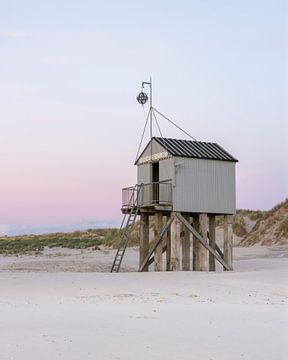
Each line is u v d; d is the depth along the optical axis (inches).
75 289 794.2
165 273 1123.9
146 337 447.5
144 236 1317.7
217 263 1588.3
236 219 2728.8
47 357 378.9
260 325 507.5
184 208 1221.1
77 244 2849.4
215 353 397.7
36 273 1160.2
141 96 1328.7
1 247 2918.3
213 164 1264.8
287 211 2422.5
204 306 635.5
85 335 452.1
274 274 1093.8
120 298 703.7
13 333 456.8
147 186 1291.8
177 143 1282.0
